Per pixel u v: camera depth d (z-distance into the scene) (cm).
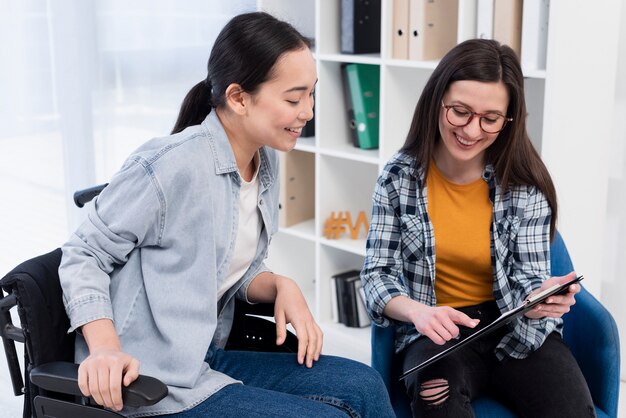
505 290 184
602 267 273
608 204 268
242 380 167
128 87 318
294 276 331
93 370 138
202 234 157
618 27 244
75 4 300
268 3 295
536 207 186
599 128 246
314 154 319
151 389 137
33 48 296
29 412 157
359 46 280
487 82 173
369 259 193
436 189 190
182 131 162
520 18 233
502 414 176
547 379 174
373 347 188
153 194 153
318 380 164
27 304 150
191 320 156
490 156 187
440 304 192
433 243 186
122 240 155
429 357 177
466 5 238
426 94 183
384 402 165
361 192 309
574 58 229
